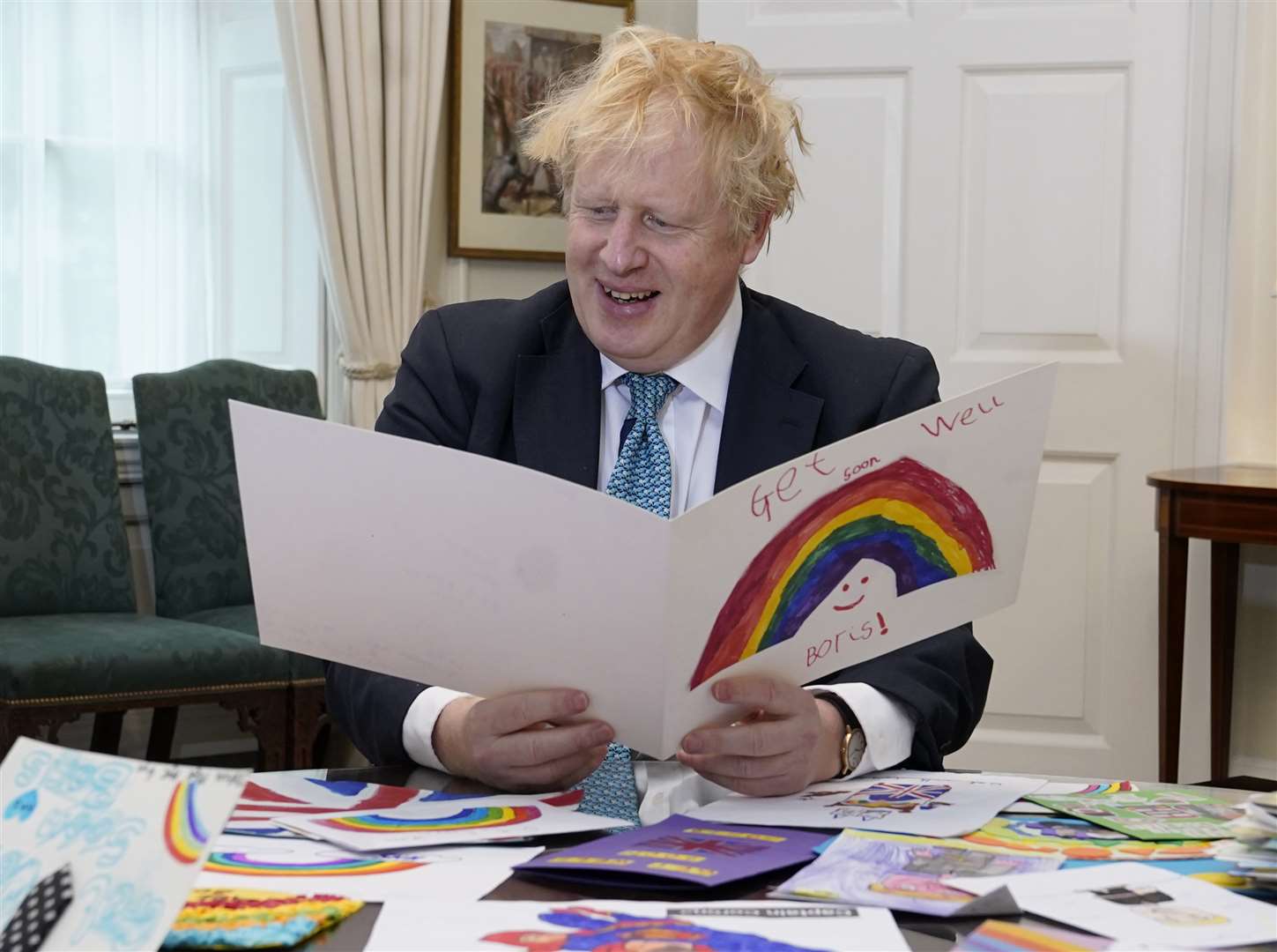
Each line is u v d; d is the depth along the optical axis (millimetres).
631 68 1431
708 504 1060
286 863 967
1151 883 918
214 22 4230
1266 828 954
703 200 1407
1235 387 3592
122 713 3564
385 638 1171
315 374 4266
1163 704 3305
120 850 788
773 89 1519
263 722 3266
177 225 4191
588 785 1271
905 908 873
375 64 4051
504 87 4395
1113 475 3643
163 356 4188
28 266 3990
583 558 1079
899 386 1592
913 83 3656
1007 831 1069
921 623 1258
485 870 955
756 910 866
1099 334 3627
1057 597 3666
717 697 1178
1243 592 3689
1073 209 3615
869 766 1279
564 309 1617
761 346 1565
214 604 3738
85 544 3555
